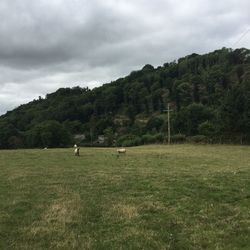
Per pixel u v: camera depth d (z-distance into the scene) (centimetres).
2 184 2445
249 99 8625
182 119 12200
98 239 1398
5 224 1573
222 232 1447
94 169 3155
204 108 12275
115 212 1712
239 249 1298
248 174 2623
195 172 2841
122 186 2275
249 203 1834
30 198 2017
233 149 6644
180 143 9575
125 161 3897
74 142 12256
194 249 1300
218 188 2108
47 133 11188
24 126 16125
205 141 9269
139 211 1725
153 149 6712
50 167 3341
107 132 15238
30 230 1495
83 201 1920
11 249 1317
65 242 1373
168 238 1394
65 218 1636
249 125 8469
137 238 1399
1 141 11850
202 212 1695
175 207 1777
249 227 1495
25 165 3506
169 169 3142
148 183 2330
